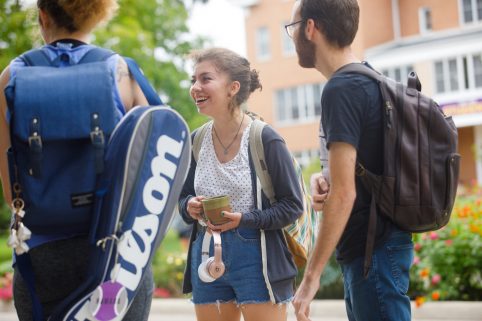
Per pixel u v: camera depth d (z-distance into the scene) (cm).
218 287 354
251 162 353
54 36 268
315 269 270
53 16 264
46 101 238
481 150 2620
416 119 281
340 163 269
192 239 366
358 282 285
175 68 2456
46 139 236
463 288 720
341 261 293
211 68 355
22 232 239
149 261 243
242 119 361
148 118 243
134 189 240
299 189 353
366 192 283
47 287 249
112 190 238
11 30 1175
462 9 2788
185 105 2472
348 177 269
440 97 2742
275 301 343
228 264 345
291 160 354
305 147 3083
